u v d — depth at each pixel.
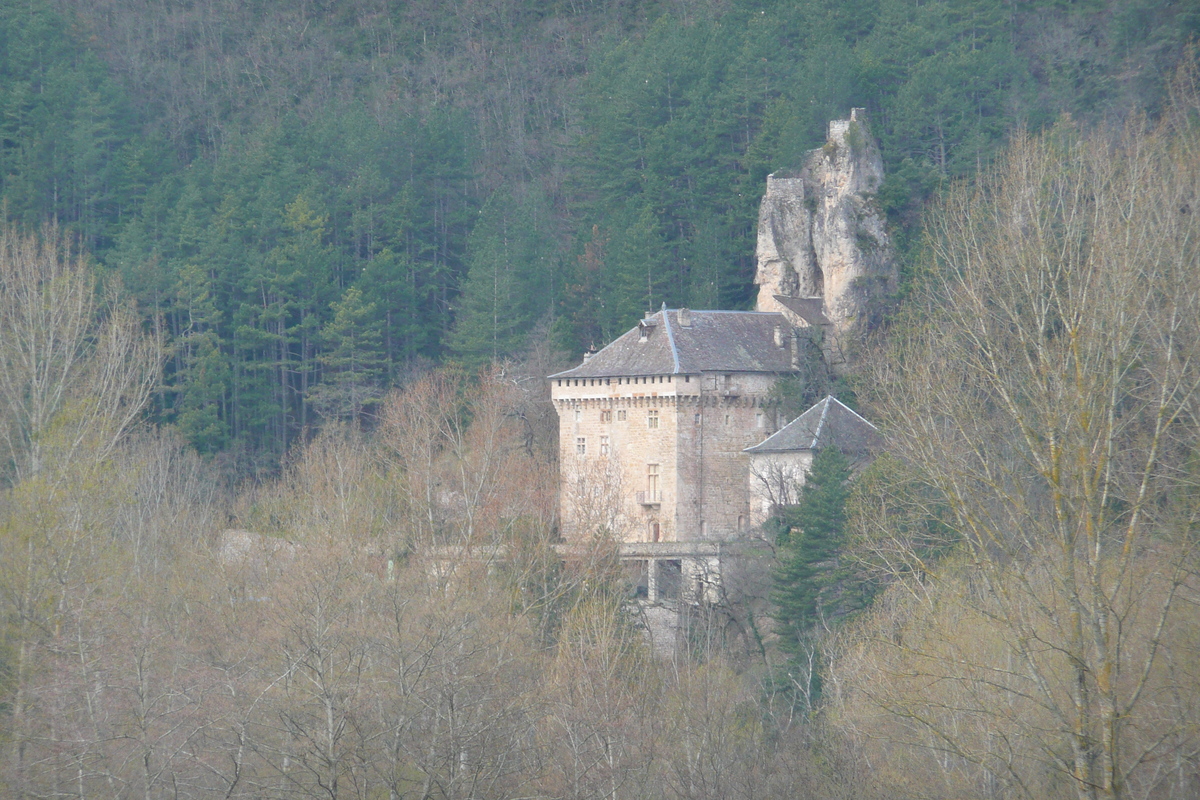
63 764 158.12
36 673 172.62
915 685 143.75
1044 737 135.12
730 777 167.50
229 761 161.62
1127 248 127.38
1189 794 126.00
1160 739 119.31
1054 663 137.50
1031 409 139.12
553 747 172.12
